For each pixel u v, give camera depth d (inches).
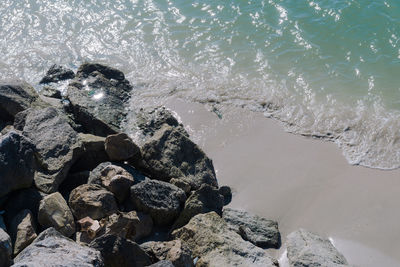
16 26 922.1
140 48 868.0
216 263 474.3
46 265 356.5
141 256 455.2
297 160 649.0
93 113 672.4
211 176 605.0
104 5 970.7
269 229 542.9
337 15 902.4
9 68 826.2
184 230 513.0
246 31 890.1
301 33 874.1
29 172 519.8
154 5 967.6
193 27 908.0
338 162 646.5
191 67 823.7
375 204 581.9
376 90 757.9
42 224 497.7
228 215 550.6
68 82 786.8
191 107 745.6
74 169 593.9
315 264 480.4
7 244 422.6
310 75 792.3
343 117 716.0
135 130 681.6
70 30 912.3
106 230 494.9
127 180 540.4
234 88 776.9
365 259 518.3
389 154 660.1
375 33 863.1
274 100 751.1
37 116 606.9
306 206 581.6
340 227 554.9
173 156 597.0
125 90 772.6
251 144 679.1
